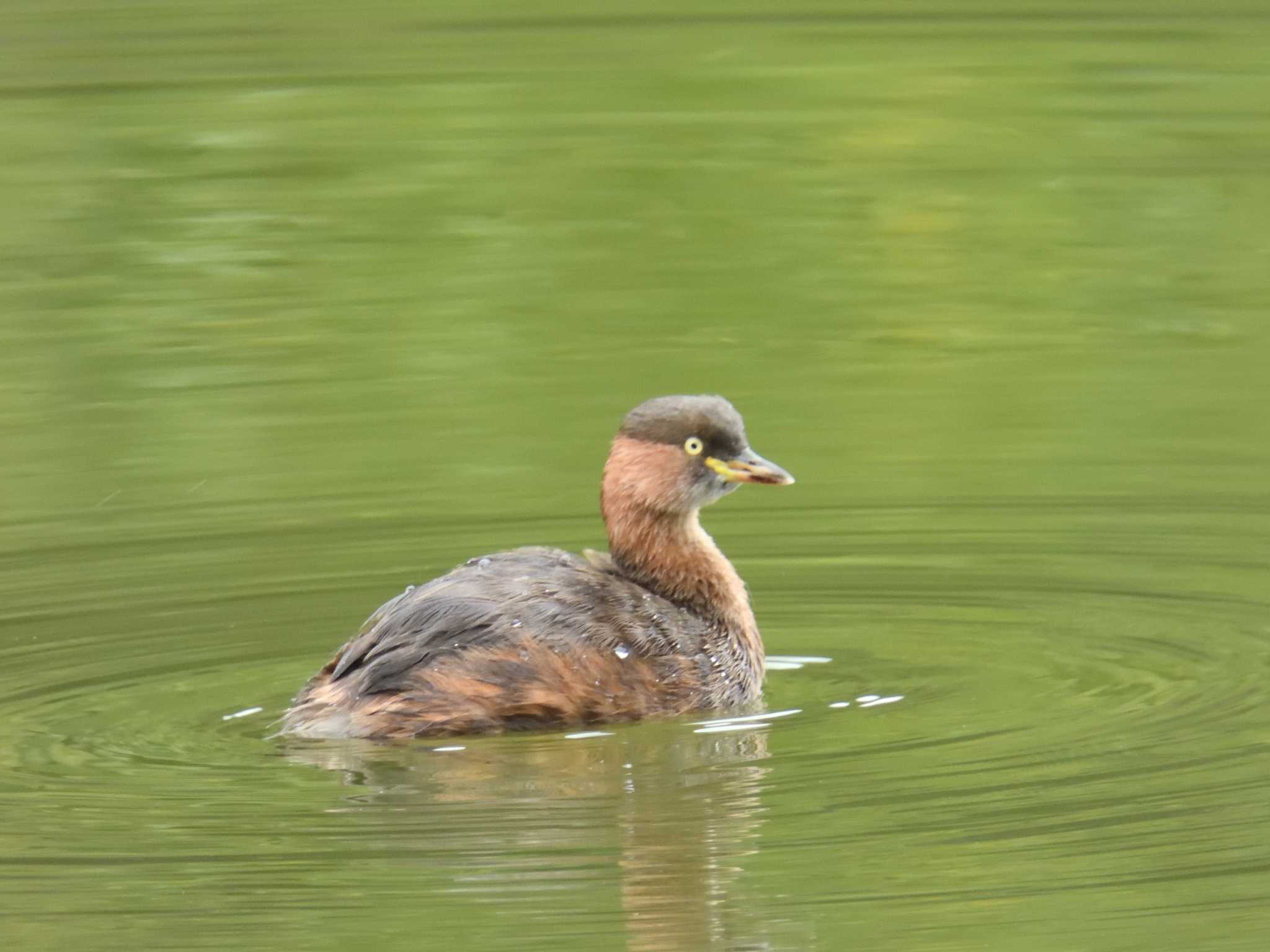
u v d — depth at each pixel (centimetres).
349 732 1112
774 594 1376
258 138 2414
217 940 898
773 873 948
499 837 988
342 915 913
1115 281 2008
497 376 1812
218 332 1930
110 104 2511
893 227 2150
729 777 1052
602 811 1012
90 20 2881
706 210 2205
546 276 2047
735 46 2698
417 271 2069
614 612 1168
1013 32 2714
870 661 1248
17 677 1233
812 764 1071
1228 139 2328
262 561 1444
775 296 1973
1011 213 2162
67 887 943
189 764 1084
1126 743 1085
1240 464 1574
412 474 1606
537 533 1485
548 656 1127
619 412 1725
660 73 2608
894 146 2366
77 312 1972
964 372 1797
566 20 2836
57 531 1507
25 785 1056
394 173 2323
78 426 1719
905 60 2627
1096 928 898
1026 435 1647
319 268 2073
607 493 1260
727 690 1178
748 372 1802
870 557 1434
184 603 1366
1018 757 1071
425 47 2741
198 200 2258
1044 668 1219
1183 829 979
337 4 2956
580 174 2316
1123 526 1470
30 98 2542
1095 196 2198
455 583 1161
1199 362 1806
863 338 1889
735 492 1572
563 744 1109
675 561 1241
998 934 893
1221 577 1369
